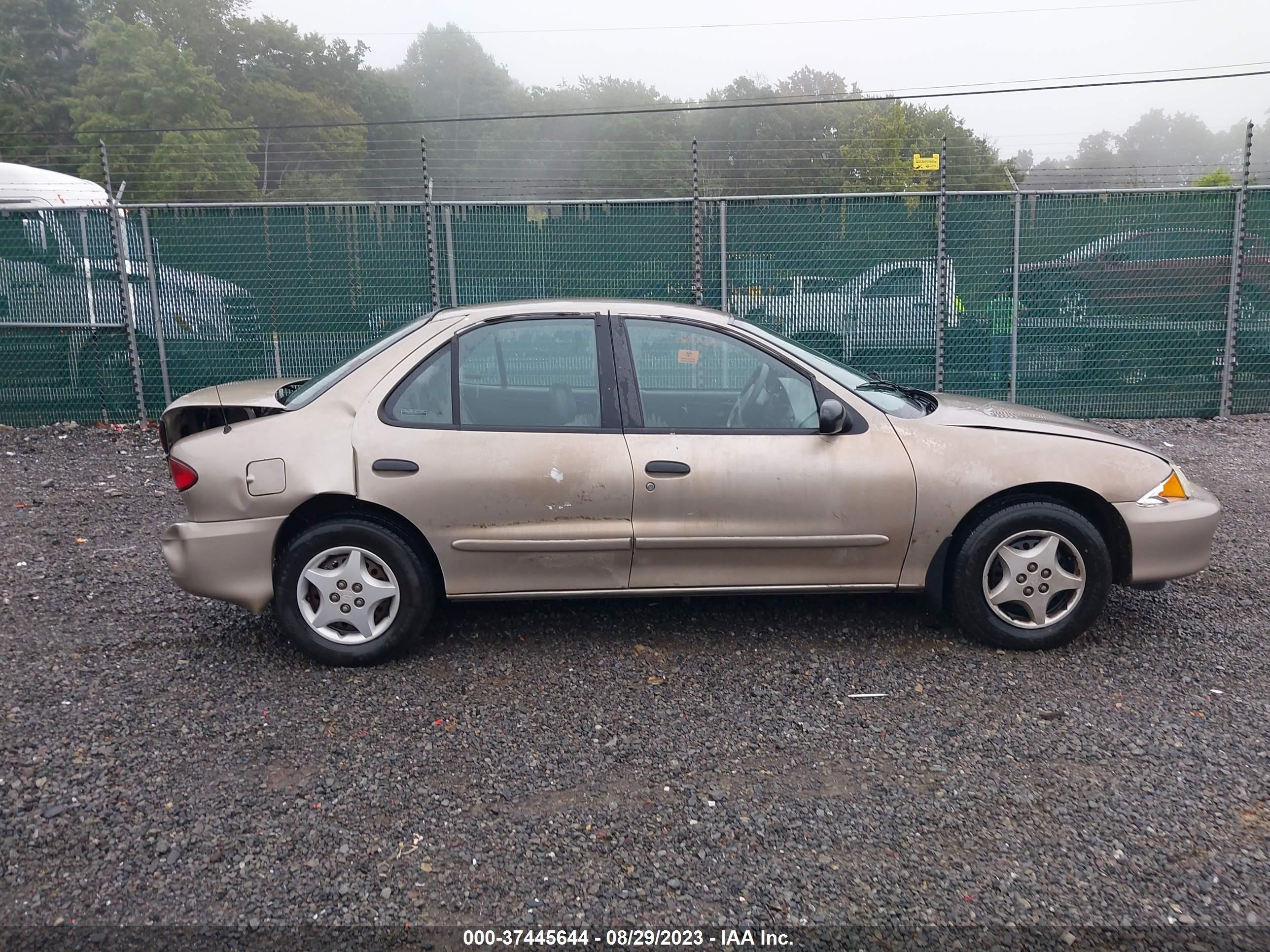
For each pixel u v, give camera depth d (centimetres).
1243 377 1120
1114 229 1091
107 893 303
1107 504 473
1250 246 1095
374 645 465
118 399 1098
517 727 409
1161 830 331
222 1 5744
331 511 471
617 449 464
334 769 374
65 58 5112
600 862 318
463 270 1087
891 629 514
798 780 367
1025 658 475
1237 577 593
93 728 403
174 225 1078
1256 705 422
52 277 1078
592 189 2614
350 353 1102
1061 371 1111
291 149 4303
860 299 1092
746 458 465
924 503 468
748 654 484
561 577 470
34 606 550
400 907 297
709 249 1082
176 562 459
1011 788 358
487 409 469
